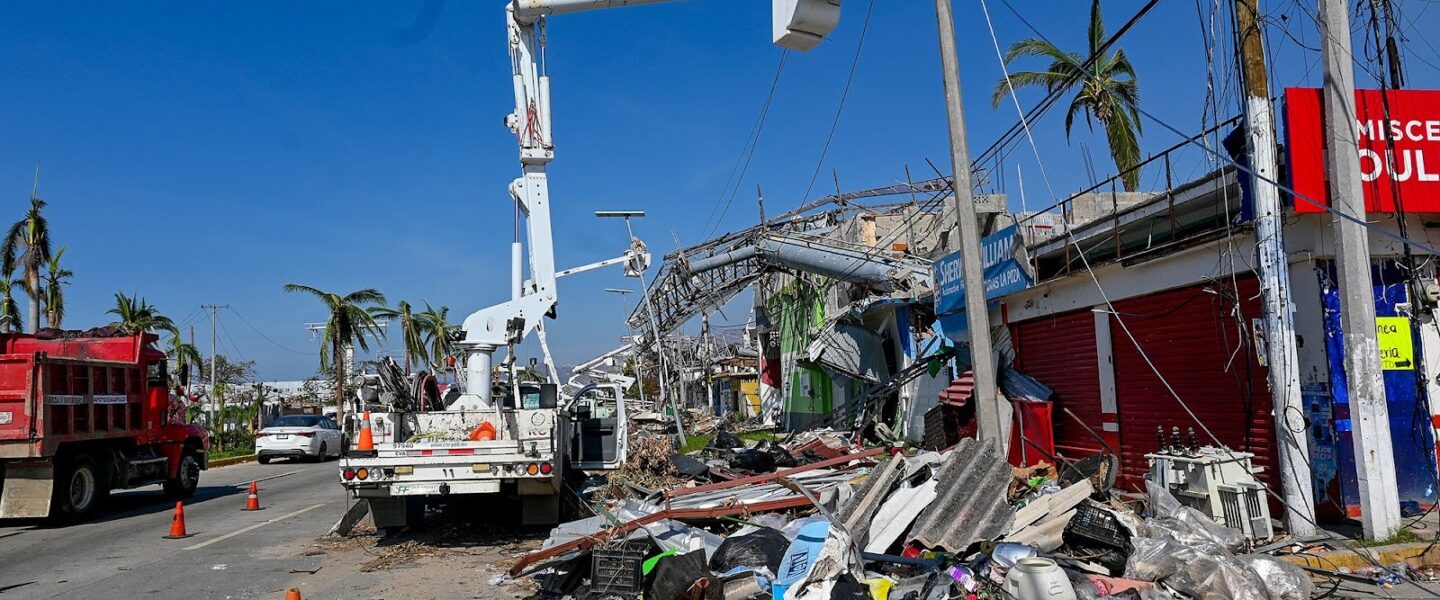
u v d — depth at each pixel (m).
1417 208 9.05
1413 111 9.21
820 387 30.81
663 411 33.41
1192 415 10.53
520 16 9.91
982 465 8.34
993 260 15.80
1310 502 8.61
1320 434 9.38
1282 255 8.81
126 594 8.25
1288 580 6.82
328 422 29.59
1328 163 8.84
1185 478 8.93
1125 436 12.70
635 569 6.83
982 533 7.32
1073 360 14.17
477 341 11.40
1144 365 12.23
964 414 15.98
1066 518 7.68
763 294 39.12
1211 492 8.62
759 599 6.62
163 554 10.34
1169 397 11.66
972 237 9.88
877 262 22.64
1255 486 8.53
